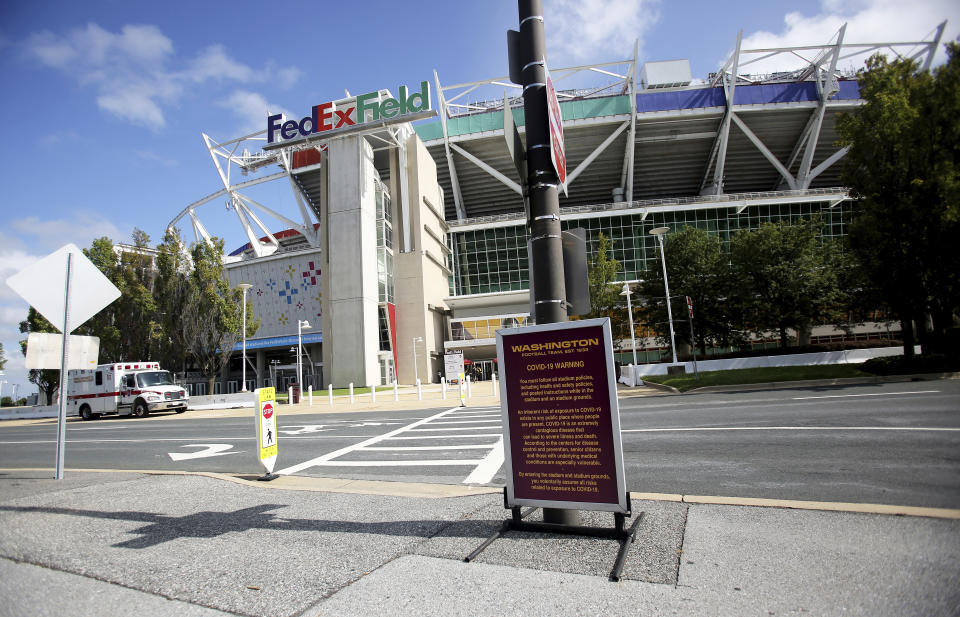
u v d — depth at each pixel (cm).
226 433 1440
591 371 397
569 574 317
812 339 4788
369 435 1205
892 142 1354
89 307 759
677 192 6525
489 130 5603
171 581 327
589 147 5847
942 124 945
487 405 1989
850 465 603
